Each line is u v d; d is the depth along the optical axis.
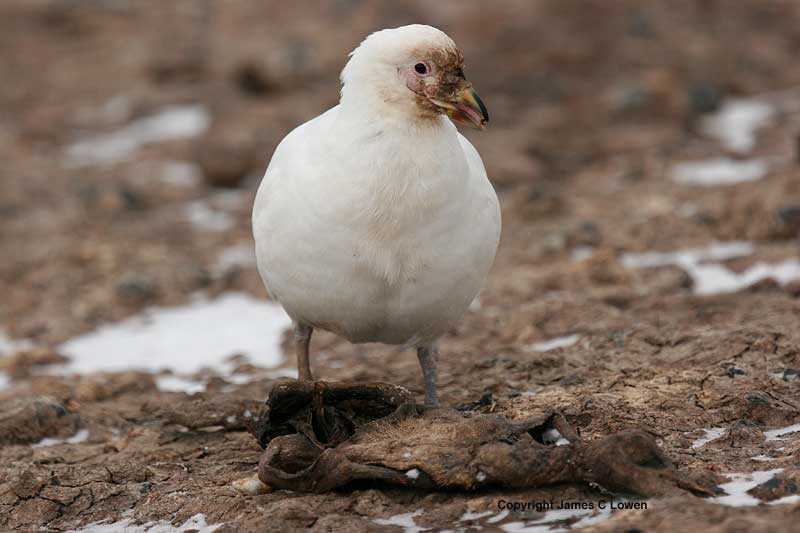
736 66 24.92
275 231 9.20
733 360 10.57
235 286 15.98
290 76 25.02
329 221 8.79
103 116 25.11
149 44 28.77
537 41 26.44
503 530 7.60
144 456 10.02
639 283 13.95
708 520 7.18
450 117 8.91
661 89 22.12
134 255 17.47
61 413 11.02
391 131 8.70
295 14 29.84
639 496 7.87
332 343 13.29
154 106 25.14
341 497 8.37
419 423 8.62
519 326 12.84
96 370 13.37
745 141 20.36
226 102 24.50
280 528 7.86
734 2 29.17
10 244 18.45
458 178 8.84
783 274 13.73
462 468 8.07
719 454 8.58
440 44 8.77
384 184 8.66
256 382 11.91
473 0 29.52
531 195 17.83
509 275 14.76
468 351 12.17
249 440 10.27
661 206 16.94
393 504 8.19
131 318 15.31
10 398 11.94
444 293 9.21
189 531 8.34
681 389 9.96
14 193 20.77
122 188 20.31
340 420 9.08
